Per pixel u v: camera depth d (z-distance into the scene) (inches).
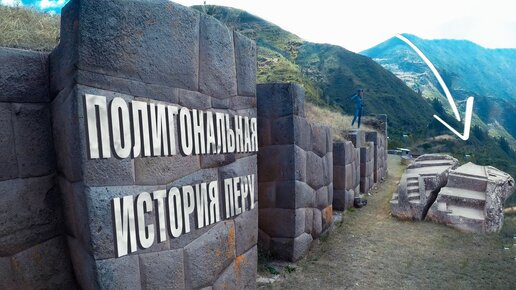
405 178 335.0
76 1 73.4
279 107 200.5
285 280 178.7
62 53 77.6
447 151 1267.2
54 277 83.9
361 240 245.4
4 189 76.0
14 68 78.4
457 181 304.7
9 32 108.9
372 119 718.5
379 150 530.6
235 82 122.9
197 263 100.8
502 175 314.5
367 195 414.3
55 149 84.3
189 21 99.4
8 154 76.7
